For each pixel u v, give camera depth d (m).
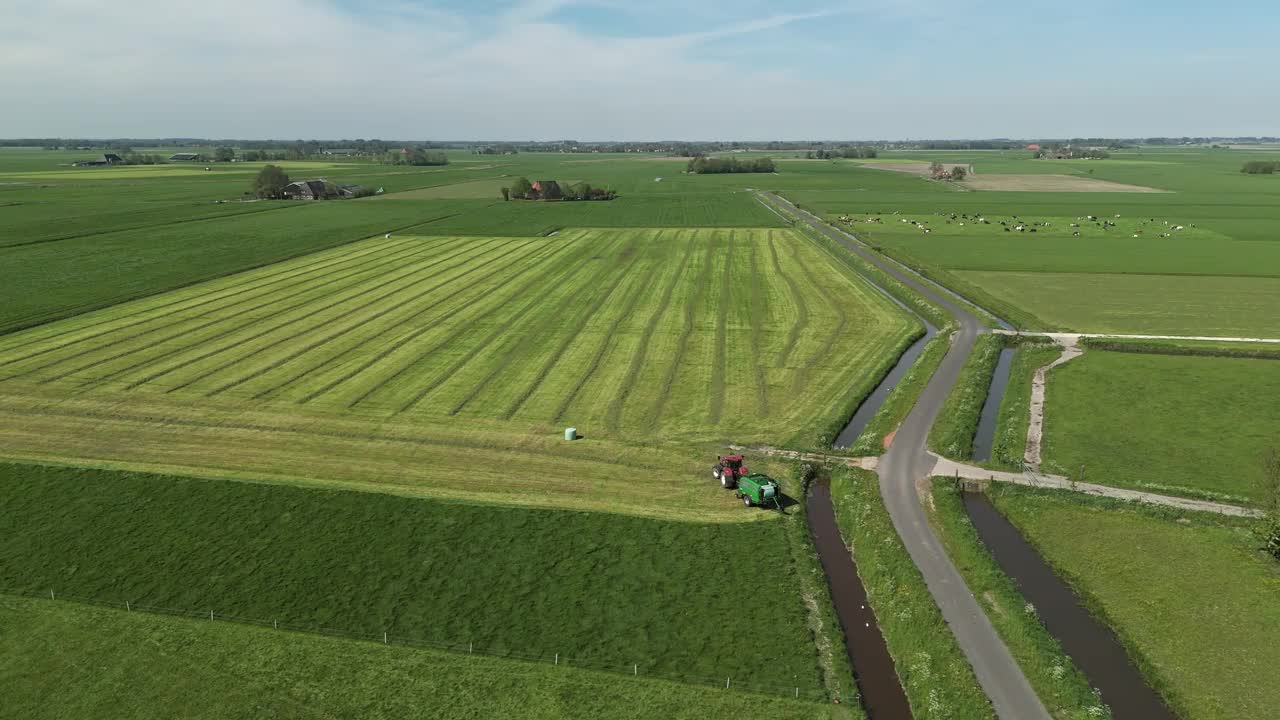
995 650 32.56
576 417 57.50
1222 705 29.78
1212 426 55.88
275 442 52.53
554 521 42.62
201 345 73.62
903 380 65.62
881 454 51.84
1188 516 43.38
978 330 80.25
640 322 82.56
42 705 29.95
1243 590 37.03
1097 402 61.22
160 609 35.97
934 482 47.88
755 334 78.50
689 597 36.91
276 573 38.56
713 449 52.53
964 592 36.78
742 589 37.47
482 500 44.78
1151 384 64.62
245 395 61.00
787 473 49.34
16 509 43.56
